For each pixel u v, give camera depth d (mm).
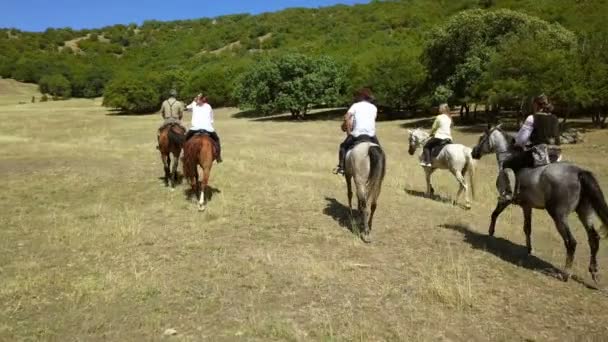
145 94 66812
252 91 56250
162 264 8078
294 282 7398
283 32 112812
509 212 12891
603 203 7492
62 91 106812
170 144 13617
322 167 19188
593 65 32844
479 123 41594
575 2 58094
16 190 13336
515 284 7684
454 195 14742
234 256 8445
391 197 13445
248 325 6066
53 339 5754
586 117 40500
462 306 6797
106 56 130625
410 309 6641
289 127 44844
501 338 6016
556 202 7910
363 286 7336
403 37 79938
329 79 54156
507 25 41469
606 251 9953
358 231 9859
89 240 9227
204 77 71375
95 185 13953
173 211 11344
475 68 39094
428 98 45094
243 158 21797
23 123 48531
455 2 94000
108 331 5945
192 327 6043
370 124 9828
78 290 6988
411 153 14578
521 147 8781
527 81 31719
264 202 12164
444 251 9070
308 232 9859
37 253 8609
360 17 106562
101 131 40219
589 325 6430
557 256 9367
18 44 142500
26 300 6723
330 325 6008
